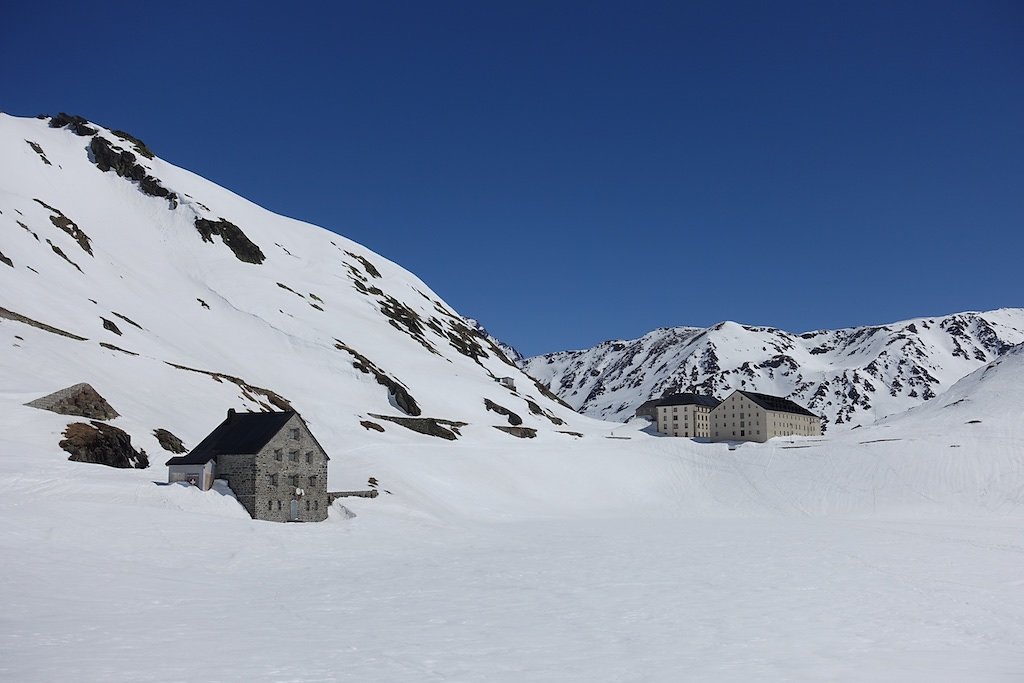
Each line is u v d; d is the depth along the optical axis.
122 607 40.84
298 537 71.38
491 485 132.00
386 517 90.75
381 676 30.52
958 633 41.25
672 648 37.00
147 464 84.38
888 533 98.75
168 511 66.75
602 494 142.50
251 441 77.50
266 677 29.50
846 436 173.62
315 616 42.47
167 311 166.12
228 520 70.38
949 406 199.00
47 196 190.50
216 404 118.19
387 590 52.19
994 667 33.50
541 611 46.22
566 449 160.38
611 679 31.03
